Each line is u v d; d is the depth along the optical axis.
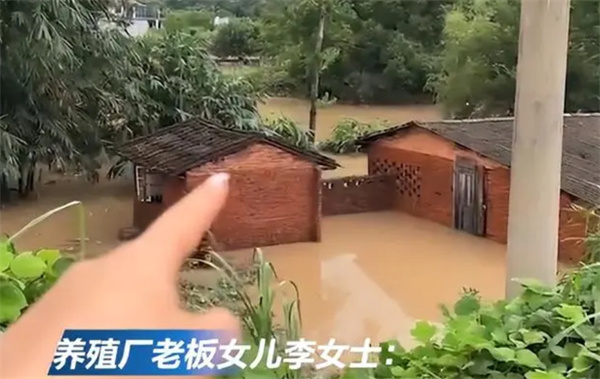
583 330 2.62
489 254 14.70
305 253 14.84
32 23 15.96
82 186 18.38
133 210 14.85
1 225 14.36
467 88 20.88
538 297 2.95
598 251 6.15
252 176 15.14
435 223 17.33
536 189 6.05
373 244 15.52
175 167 14.38
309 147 20.39
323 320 10.41
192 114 19.95
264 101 21.80
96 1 18.11
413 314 10.84
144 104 19.44
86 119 18.56
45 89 17.06
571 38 17.80
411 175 18.38
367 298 11.79
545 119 5.99
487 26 20.50
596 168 13.91
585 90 18.12
